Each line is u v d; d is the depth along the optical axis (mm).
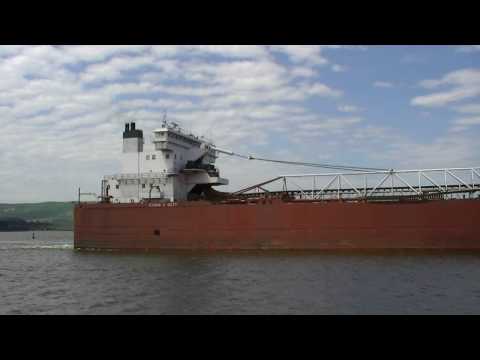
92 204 62656
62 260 52781
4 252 66562
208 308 26391
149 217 59312
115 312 25906
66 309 26969
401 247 50312
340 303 27125
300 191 61156
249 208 55156
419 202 50594
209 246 56375
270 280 34469
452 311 25031
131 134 66875
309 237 52875
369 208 51344
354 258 46000
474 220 48531
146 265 45250
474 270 37438
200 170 66125
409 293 29469
